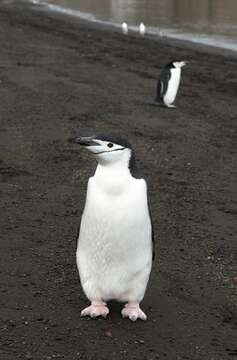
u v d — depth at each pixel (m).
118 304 6.95
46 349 6.02
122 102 19.27
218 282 7.98
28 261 8.02
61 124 15.77
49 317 6.61
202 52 32.47
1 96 18.45
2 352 5.91
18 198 10.50
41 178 11.69
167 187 11.84
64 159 12.90
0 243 8.54
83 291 7.18
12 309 6.74
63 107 17.70
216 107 20.00
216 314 7.10
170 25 45.66
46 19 44.44
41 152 13.30
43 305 6.88
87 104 18.44
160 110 18.78
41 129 15.14
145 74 24.75
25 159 12.79
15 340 6.13
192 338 6.49
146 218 6.14
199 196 11.53
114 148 5.89
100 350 6.07
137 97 20.34
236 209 11.01
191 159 13.96
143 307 7.05
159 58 29.30
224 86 23.67
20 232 9.00
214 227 10.02
